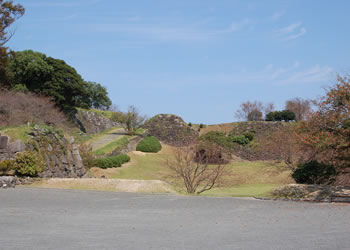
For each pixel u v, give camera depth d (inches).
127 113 2212.1
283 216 393.7
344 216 390.6
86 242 256.4
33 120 1555.1
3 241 256.4
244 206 489.4
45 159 837.2
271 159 1702.8
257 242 257.9
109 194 641.0
